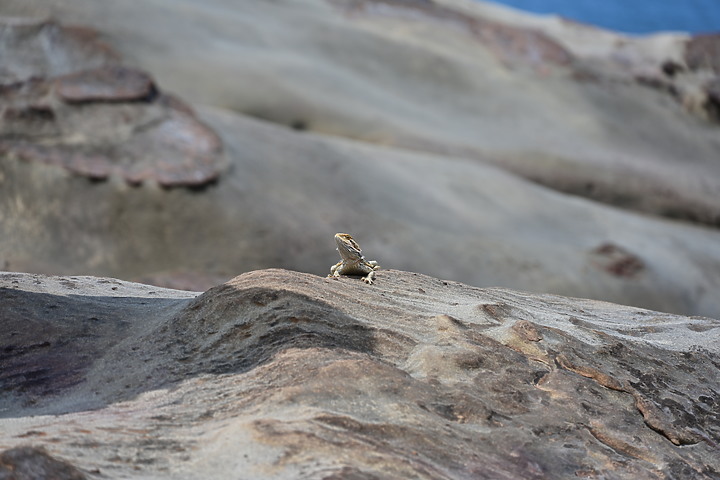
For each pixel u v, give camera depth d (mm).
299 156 41938
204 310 8398
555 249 41656
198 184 36094
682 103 70750
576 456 6879
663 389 8367
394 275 10648
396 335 7965
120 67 41250
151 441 6145
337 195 39750
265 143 42031
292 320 7895
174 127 39125
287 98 53188
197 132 39375
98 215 34000
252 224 35469
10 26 47250
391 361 7605
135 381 7477
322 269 35312
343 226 37656
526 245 41188
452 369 7473
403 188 42719
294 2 69250
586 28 80625
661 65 72500
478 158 53812
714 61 73812
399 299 9258
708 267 45812
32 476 4980
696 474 7270
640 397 7992
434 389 7098
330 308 8211
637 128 66125
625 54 74500
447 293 10273
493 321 8859
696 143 67312
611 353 8734
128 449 5980
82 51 48000
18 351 8609
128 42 53125
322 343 7523
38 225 33188
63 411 6996
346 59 62438
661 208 55781
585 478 6652
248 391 6898
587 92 68000
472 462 6289
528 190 48094
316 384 6742
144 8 57500
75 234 33406
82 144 36156
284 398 6582
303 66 57719
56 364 8250
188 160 37281
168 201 35062
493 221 43000
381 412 6578
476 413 6926
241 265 33812
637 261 42812
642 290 41188
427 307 9109
